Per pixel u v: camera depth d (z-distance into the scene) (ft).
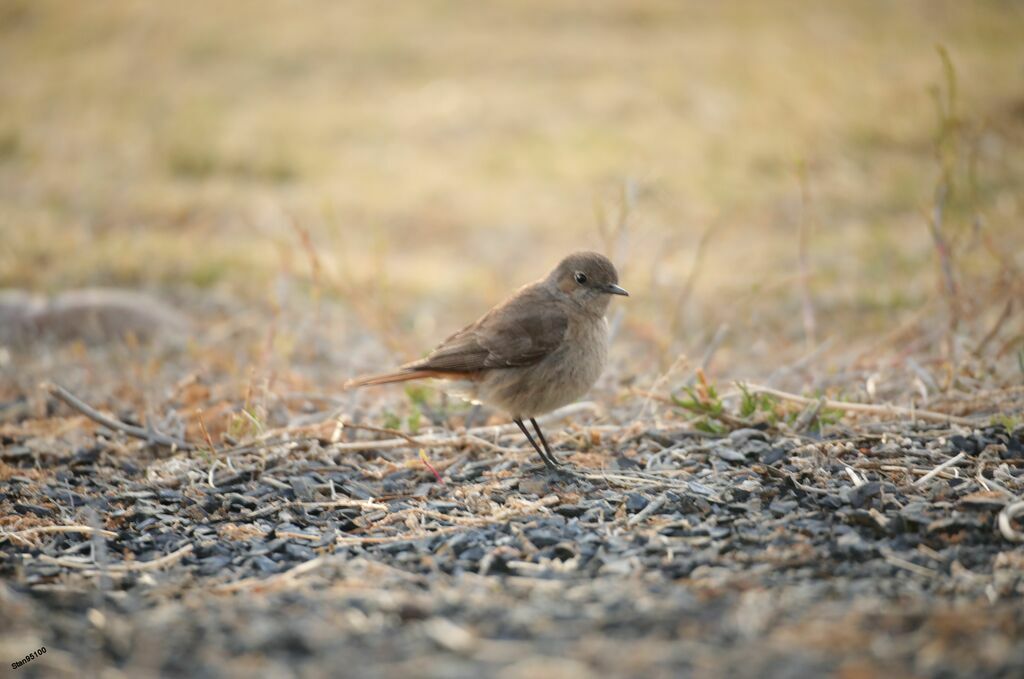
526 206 75.31
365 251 66.69
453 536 28.27
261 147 85.20
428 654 21.18
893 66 99.14
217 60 105.60
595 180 78.79
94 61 106.73
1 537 28.91
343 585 25.27
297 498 31.58
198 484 32.76
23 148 86.63
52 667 21.15
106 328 51.96
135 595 25.09
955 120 45.01
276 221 70.90
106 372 46.34
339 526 29.84
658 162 81.66
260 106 95.14
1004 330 44.80
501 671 20.38
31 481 33.65
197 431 38.37
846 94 92.58
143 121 91.81
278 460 34.42
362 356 47.96
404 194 77.51
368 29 110.42
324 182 80.07
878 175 78.59
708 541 27.25
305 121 91.30
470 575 25.73
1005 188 72.18
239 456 34.78
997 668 19.90
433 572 26.08
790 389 40.73
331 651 21.44
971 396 36.50
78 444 37.32
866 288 59.06
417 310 58.13
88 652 21.81
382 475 33.24
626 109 91.50
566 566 26.16
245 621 22.97
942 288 43.47
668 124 88.74
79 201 73.92
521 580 25.05
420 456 33.58
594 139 86.38
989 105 86.94
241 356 47.14
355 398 40.14
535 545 27.53
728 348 50.11
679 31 111.14
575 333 33.96
